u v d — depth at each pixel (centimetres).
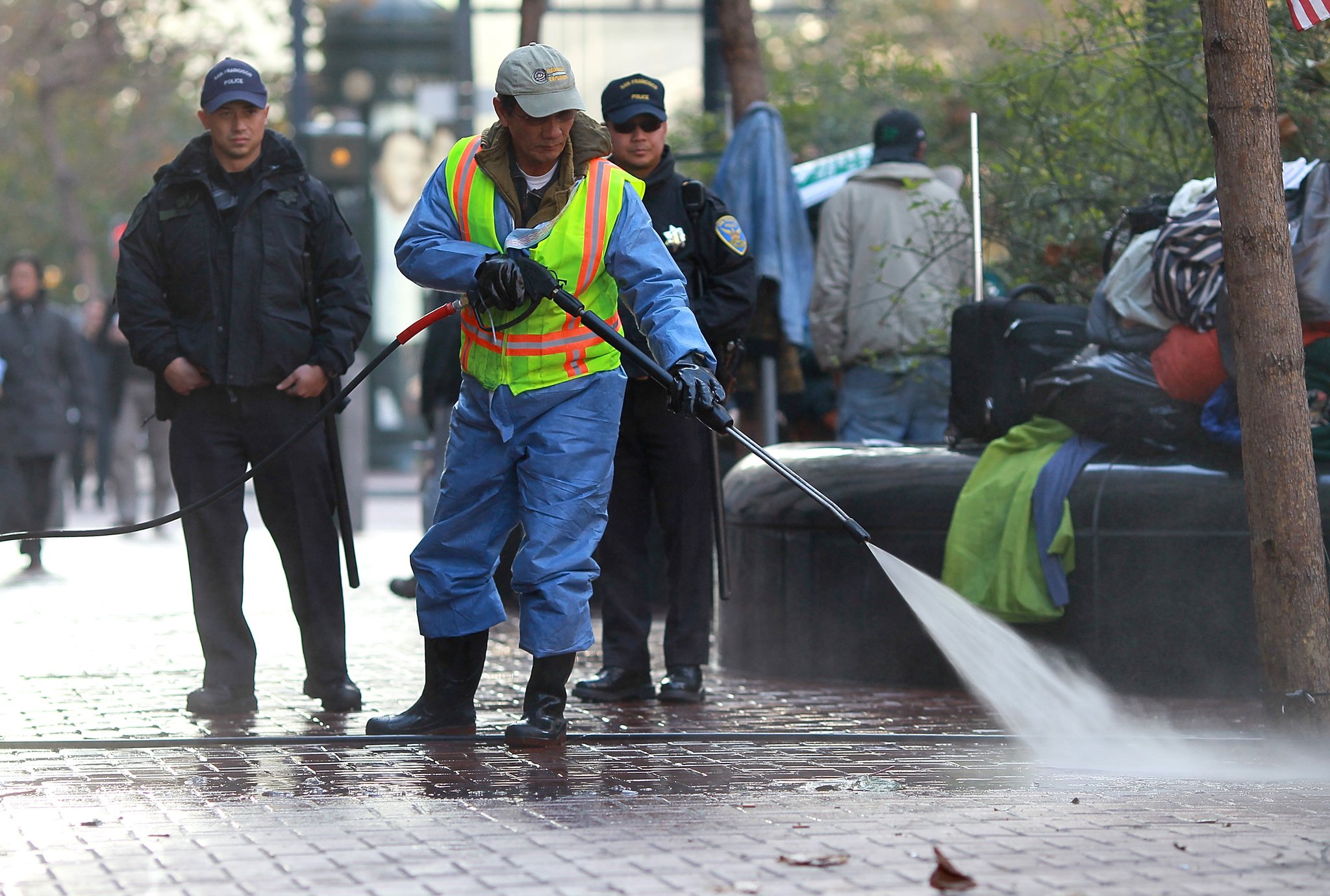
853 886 1009
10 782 1324
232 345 1619
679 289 1437
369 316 1678
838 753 1458
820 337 2339
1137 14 2223
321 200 1661
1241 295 1437
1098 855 1076
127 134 9869
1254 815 1191
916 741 1516
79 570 3228
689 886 1009
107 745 1477
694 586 1750
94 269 9200
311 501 1661
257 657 1992
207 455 1645
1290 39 2020
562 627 1465
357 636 2252
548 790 1293
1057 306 1880
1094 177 2283
